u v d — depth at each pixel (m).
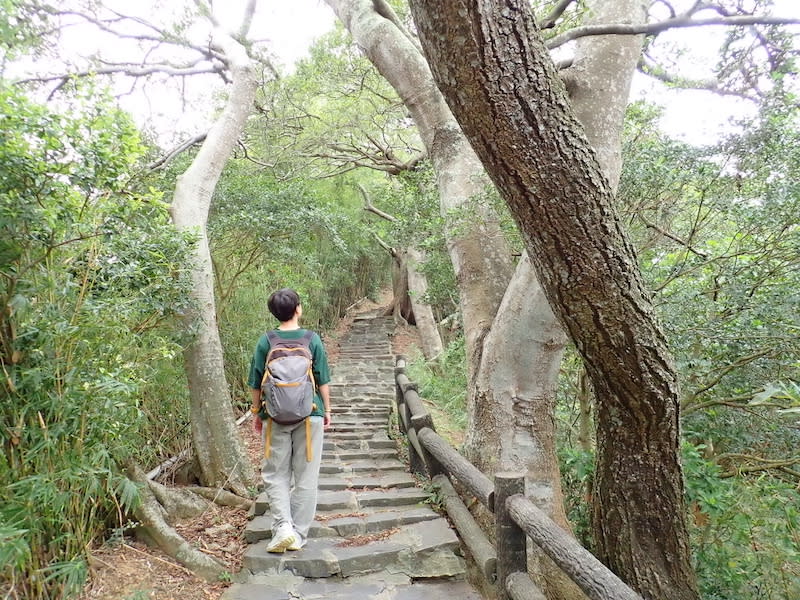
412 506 3.52
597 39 3.14
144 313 3.01
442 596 2.48
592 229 1.80
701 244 3.94
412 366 8.73
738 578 3.20
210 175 4.27
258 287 7.03
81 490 2.24
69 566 1.94
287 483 2.88
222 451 3.76
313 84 9.02
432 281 6.53
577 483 4.13
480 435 3.39
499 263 3.72
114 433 2.21
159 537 2.69
